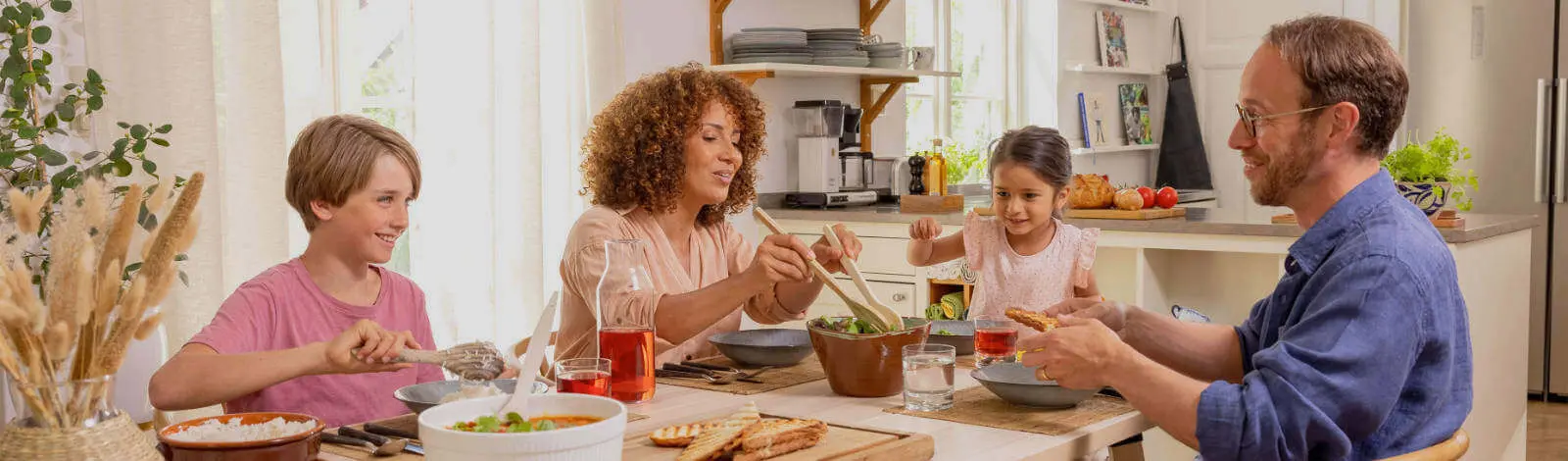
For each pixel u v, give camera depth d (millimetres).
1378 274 1402
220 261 2586
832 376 1657
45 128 2205
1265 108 1537
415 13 3125
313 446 1228
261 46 2715
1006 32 5441
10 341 1122
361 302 1840
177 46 2533
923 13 4965
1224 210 4234
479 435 1044
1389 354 1374
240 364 1479
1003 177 2721
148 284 1174
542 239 3336
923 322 1798
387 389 1844
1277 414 1360
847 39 4059
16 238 1134
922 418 1516
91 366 1155
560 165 3449
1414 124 5086
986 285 2830
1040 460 1346
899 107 4766
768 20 4164
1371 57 1480
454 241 3197
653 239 2100
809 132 4234
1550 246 4871
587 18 3471
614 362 1606
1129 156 6027
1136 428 1531
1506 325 3494
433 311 3186
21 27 2182
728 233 2303
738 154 2127
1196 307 3670
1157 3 6043
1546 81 4789
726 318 2172
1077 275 2762
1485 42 4902
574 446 1065
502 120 3285
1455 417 1498
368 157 1751
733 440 1255
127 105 2486
